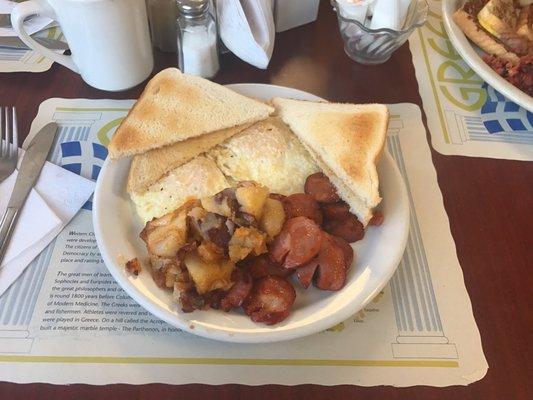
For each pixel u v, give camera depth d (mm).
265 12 396
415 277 327
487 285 327
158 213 329
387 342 298
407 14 420
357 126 370
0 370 274
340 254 297
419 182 377
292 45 466
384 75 452
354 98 431
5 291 304
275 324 274
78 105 407
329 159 356
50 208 337
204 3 381
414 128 412
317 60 457
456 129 417
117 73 396
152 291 281
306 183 343
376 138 364
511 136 415
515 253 344
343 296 288
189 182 343
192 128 367
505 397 280
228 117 374
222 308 281
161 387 274
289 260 287
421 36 487
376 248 313
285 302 277
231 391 275
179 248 275
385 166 350
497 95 444
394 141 403
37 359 280
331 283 292
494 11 446
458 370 288
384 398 277
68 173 358
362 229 323
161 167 349
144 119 370
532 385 285
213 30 410
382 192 341
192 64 416
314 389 278
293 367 285
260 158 362
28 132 386
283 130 384
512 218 362
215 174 350
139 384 274
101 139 388
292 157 367
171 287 281
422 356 293
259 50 409
